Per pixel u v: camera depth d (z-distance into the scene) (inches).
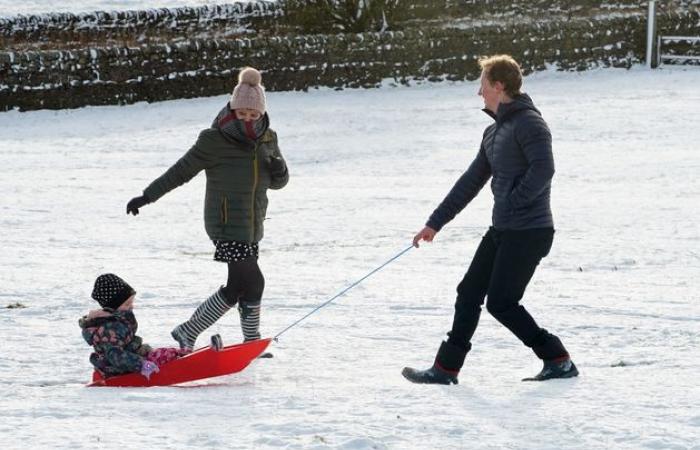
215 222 1015.0
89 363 1031.6
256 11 5378.9
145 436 698.8
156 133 3865.7
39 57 4394.7
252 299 1037.2
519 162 878.4
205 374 944.9
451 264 1701.5
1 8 5442.9
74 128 4010.8
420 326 1224.2
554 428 716.7
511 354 1069.8
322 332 1190.3
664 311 1285.7
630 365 1000.9
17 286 1485.0
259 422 738.8
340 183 2785.4
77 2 5674.2
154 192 996.6
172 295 1429.6
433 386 892.6
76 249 1876.2
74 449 665.6
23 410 787.4
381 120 4033.0
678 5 5851.4
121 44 5167.3
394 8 5447.8
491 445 670.5
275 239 1985.7
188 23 5290.4
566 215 2187.5
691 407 780.0
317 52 4808.1
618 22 5285.4
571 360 969.5
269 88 4758.9
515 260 886.4
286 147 3476.9
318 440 677.9
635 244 1841.8
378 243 1932.8
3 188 2694.4
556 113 4092.0
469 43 5024.6
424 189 2657.5
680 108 4158.5
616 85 4832.7
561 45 5196.9
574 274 1578.5
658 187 2605.8
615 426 720.3
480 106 4345.5
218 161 1005.8
